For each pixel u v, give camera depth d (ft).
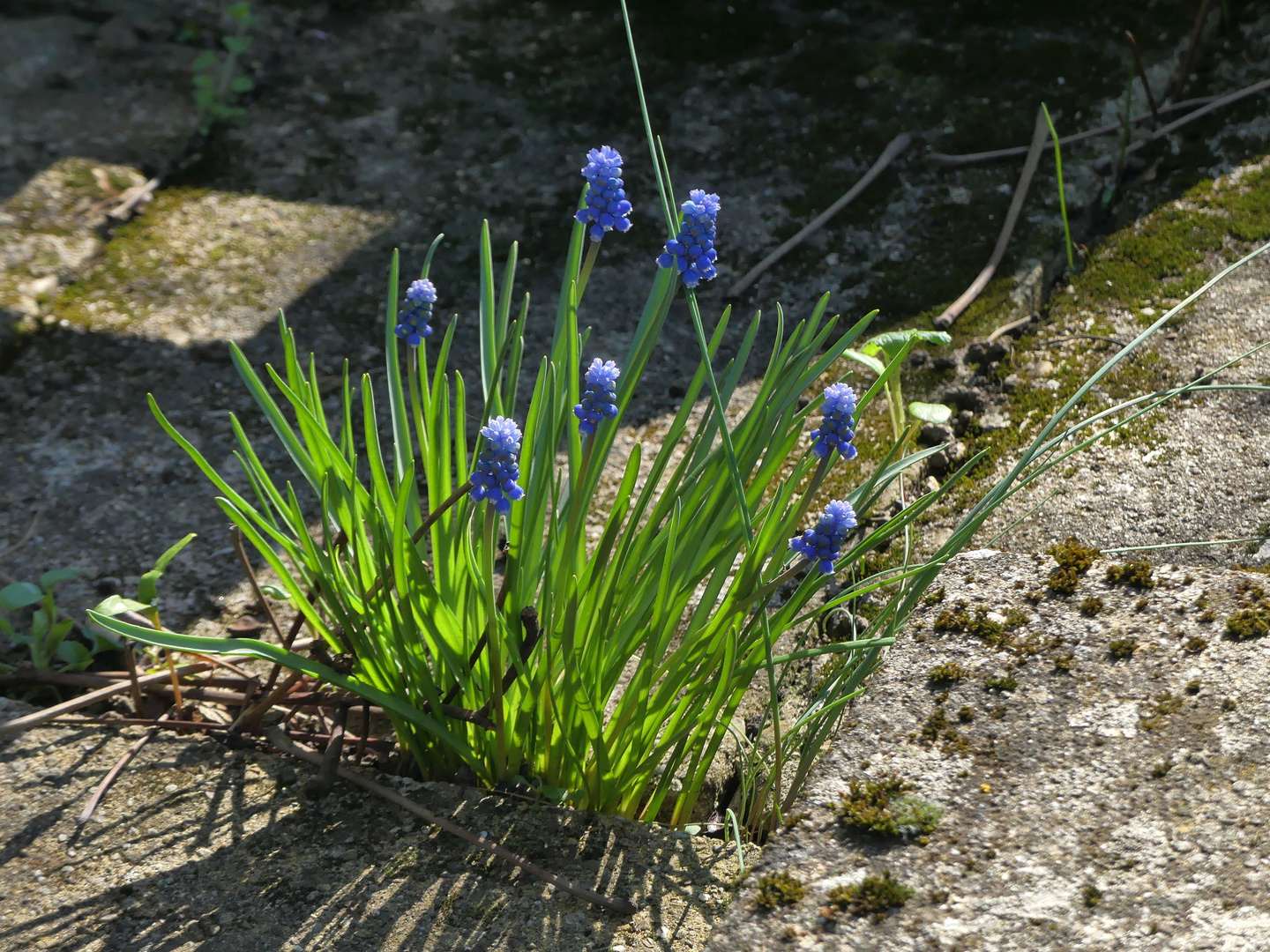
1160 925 4.22
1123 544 4.87
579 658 4.46
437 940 4.36
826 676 4.78
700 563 4.46
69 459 5.34
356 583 4.57
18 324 5.93
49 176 7.02
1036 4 8.18
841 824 4.38
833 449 4.35
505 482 4.29
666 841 4.49
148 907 4.40
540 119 7.66
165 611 5.03
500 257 6.50
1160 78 7.11
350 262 6.49
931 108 7.25
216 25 8.66
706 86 7.83
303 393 4.58
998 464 5.10
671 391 5.57
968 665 4.55
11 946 4.36
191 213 6.88
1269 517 4.85
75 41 8.43
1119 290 5.50
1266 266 5.39
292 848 4.48
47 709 4.69
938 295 5.86
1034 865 4.30
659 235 6.63
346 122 7.72
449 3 9.17
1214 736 4.39
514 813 4.53
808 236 6.38
